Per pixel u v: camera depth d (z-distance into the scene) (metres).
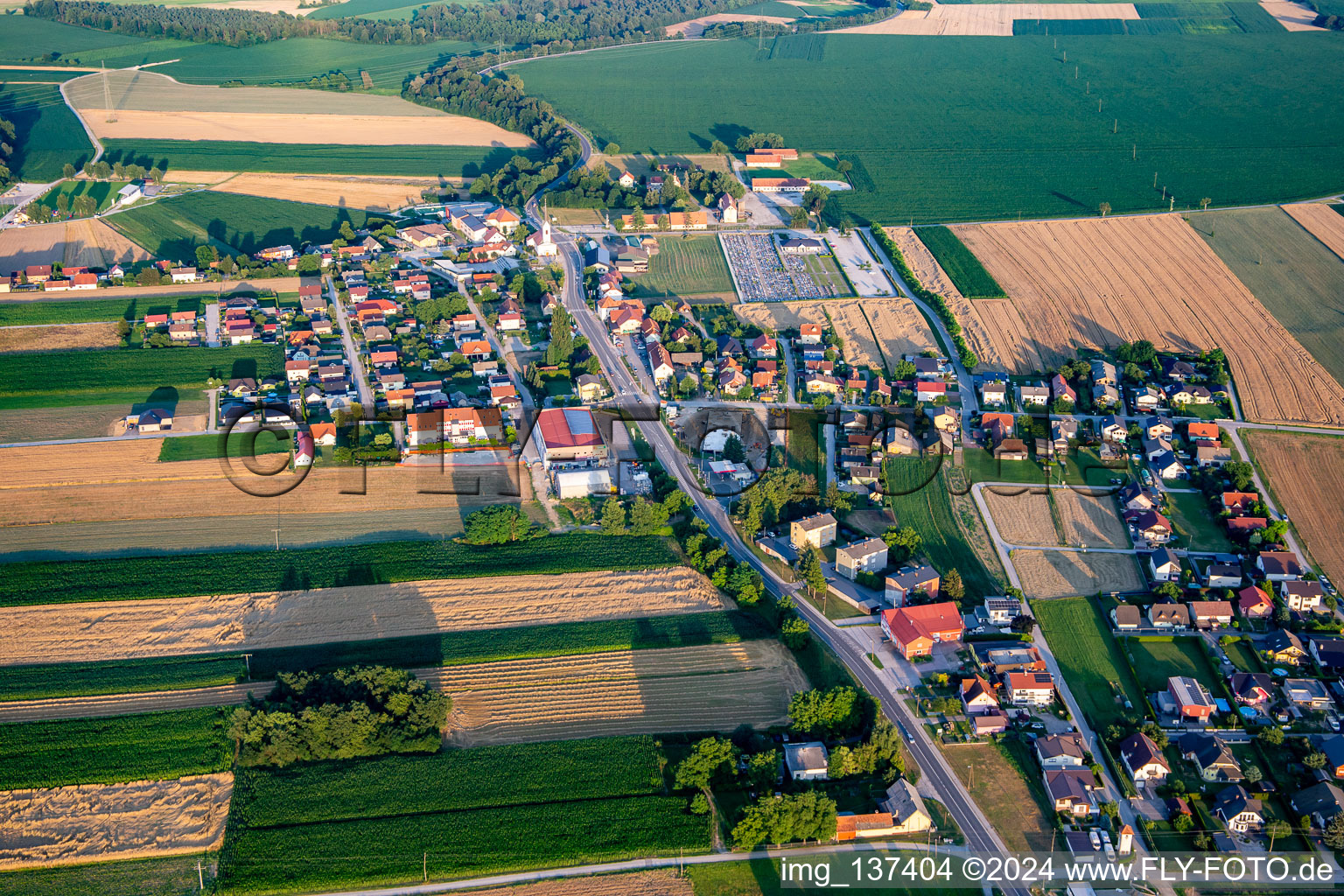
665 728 163.25
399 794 151.38
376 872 140.00
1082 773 153.12
